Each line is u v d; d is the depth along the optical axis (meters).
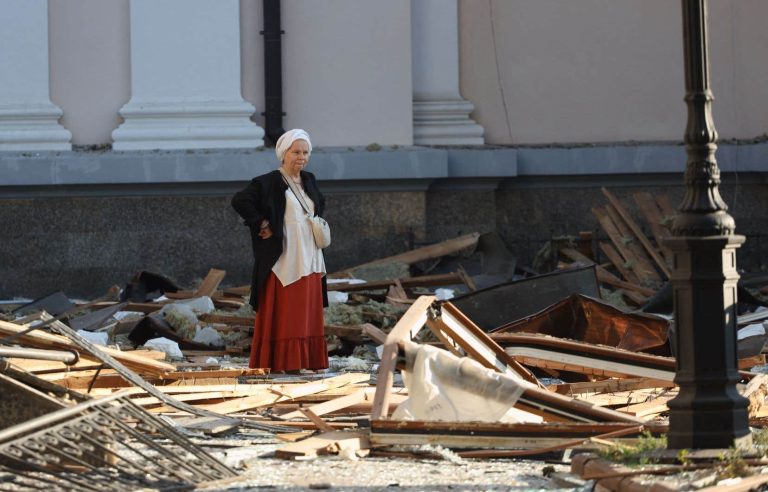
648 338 31.59
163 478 17.34
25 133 50.69
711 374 18.06
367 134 52.47
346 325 38.34
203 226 50.59
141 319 38.12
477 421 19.89
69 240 50.25
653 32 56.75
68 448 17.58
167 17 51.12
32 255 50.19
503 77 56.25
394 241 51.56
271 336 31.22
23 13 51.03
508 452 19.58
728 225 18.12
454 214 53.19
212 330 37.94
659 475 16.78
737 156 54.66
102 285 50.44
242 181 50.12
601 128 56.62
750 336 33.72
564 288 36.56
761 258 54.78
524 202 54.69
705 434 17.95
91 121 51.56
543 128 56.47
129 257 50.44
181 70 51.16
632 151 54.25
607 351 27.28
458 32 56.03
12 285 50.12
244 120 51.16
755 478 16.12
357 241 51.41
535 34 56.41
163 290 46.94
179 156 49.69
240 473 18.20
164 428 18.75
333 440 20.19
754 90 56.59
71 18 51.41
